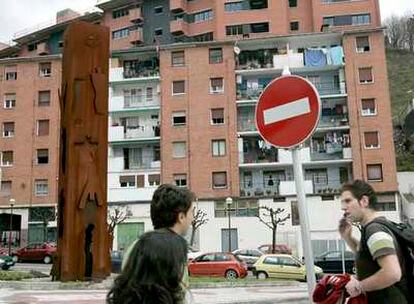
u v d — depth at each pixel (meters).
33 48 72.44
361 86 46.03
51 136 50.25
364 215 3.65
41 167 49.84
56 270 16.28
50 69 51.62
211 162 46.59
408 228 3.48
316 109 4.55
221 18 58.97
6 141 50.97
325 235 43.78
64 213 16.20
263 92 4.95
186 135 47.50
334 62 47.38
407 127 61.72
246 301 12.17
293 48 49.97
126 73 51.41
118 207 47.19
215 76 48.22
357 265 3.50
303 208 4.46
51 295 13.30
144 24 66.19
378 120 45.09
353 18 56.88
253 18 58.09
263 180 46.81
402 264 3.35
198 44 48.91
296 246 43.88
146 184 47.88
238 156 46.41
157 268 2.44
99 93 16.91
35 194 49.53
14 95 51.75
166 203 3.08
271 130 4.85
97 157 16.58
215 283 18.25
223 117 47.38
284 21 57.41
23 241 48.72
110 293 2.49
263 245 41.88
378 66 46.22
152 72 50.88
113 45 67.31
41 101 51.12
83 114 16.58
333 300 3.45
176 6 62.25
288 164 45.69
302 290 16.61
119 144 49.62
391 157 44.28
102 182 16.56
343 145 45.75
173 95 48.56
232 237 45.06
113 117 50.62
